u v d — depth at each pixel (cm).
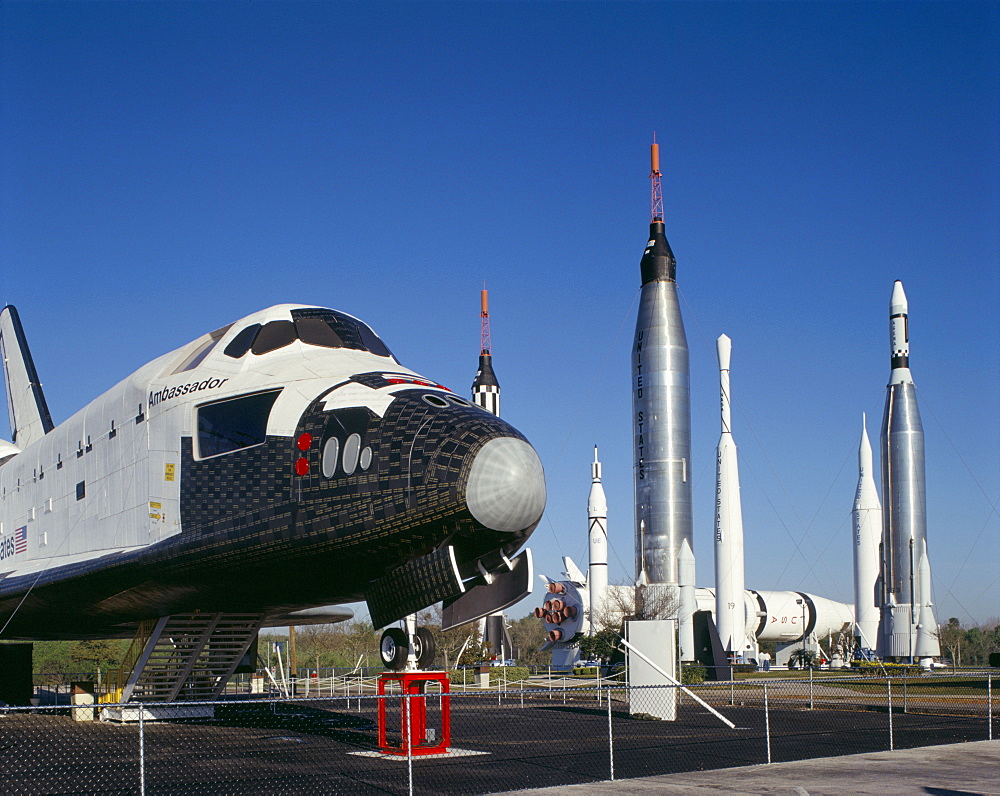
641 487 6575
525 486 1425
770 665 9756
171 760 1526
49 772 1412
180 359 2044
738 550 6925
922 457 7081
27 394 3391
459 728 2266
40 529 2534
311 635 8831
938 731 2109
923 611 6900
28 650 2895
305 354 1828
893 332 7250
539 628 12900
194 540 1738
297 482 1606
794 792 1190
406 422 1523
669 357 6588
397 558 1528
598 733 2103
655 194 6894
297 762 1499
